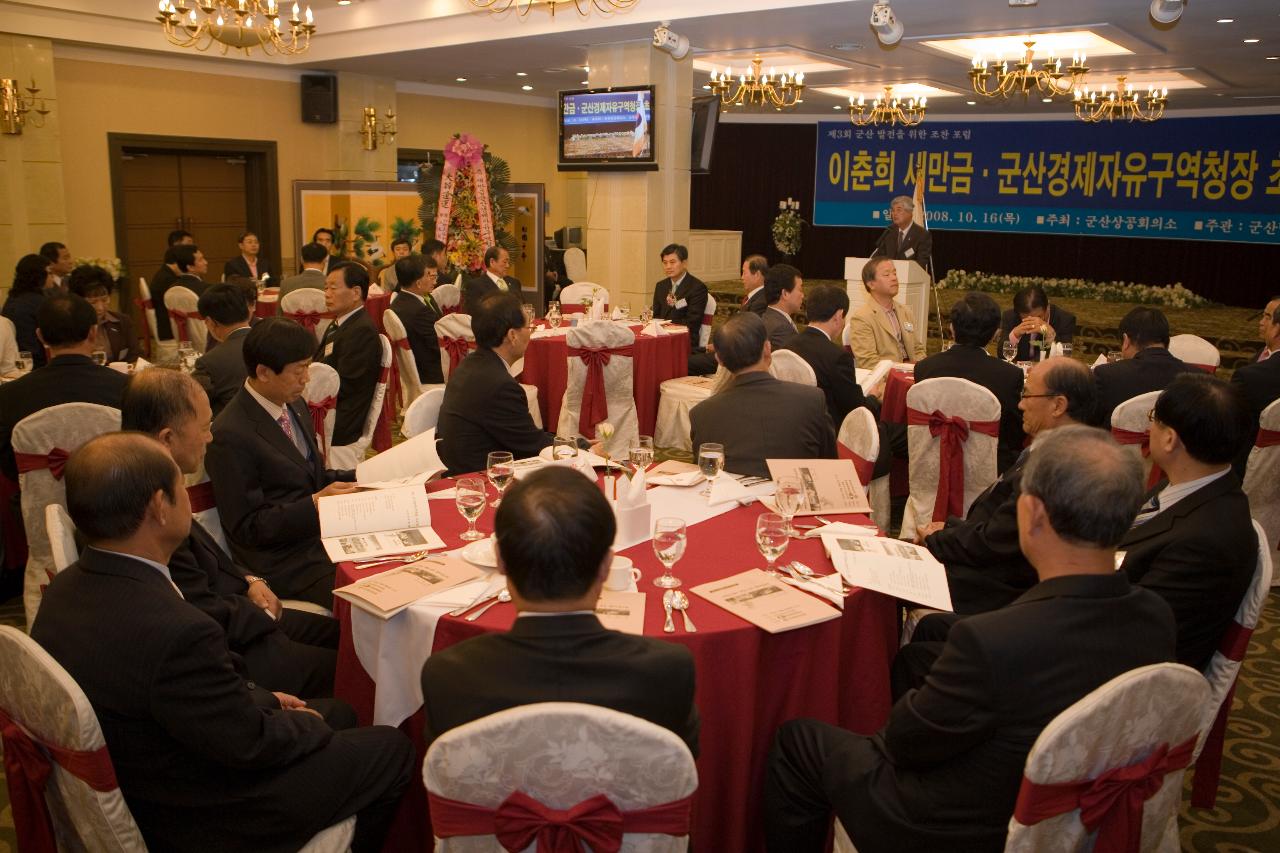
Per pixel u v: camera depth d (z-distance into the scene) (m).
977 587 2.67
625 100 9.01
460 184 9.79
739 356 3.13
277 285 11.47
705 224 17.77
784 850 2.10
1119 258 15.38
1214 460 2.24
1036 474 1.68
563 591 1.50
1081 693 1.60
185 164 10.87
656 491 2.87
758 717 2.12
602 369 5.50
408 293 6.54
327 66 10.95
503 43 9.12
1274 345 4.50
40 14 8.71
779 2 7.23
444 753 1.36
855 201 16.41
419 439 3.21
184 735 1.68
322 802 1.86
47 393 3.53
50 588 1.78
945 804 1.70
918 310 7.83
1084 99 11.38
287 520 2.82
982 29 8.09
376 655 2.18
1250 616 2.18
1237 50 8.86
